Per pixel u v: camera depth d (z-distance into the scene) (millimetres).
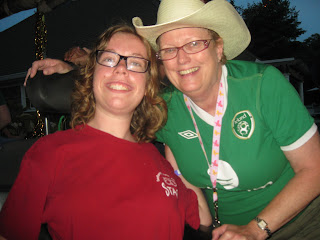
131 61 1463
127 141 1465
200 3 1530
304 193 1377
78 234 1239
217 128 1570
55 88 1503
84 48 1807
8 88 11828
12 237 1195
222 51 1587
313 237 1534
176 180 1607
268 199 1654
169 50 1495
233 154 1552
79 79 1536
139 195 1337
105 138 1421
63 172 1303
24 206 1214
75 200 1244
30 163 1268
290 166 1664
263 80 1474
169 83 2031
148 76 1613
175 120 1742
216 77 1526
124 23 1666
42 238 1274
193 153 1699
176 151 1768
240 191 1663
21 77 10469
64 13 11672
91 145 1387
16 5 3906
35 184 1241
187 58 1437
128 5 9773
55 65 1581
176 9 1474
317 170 1394
